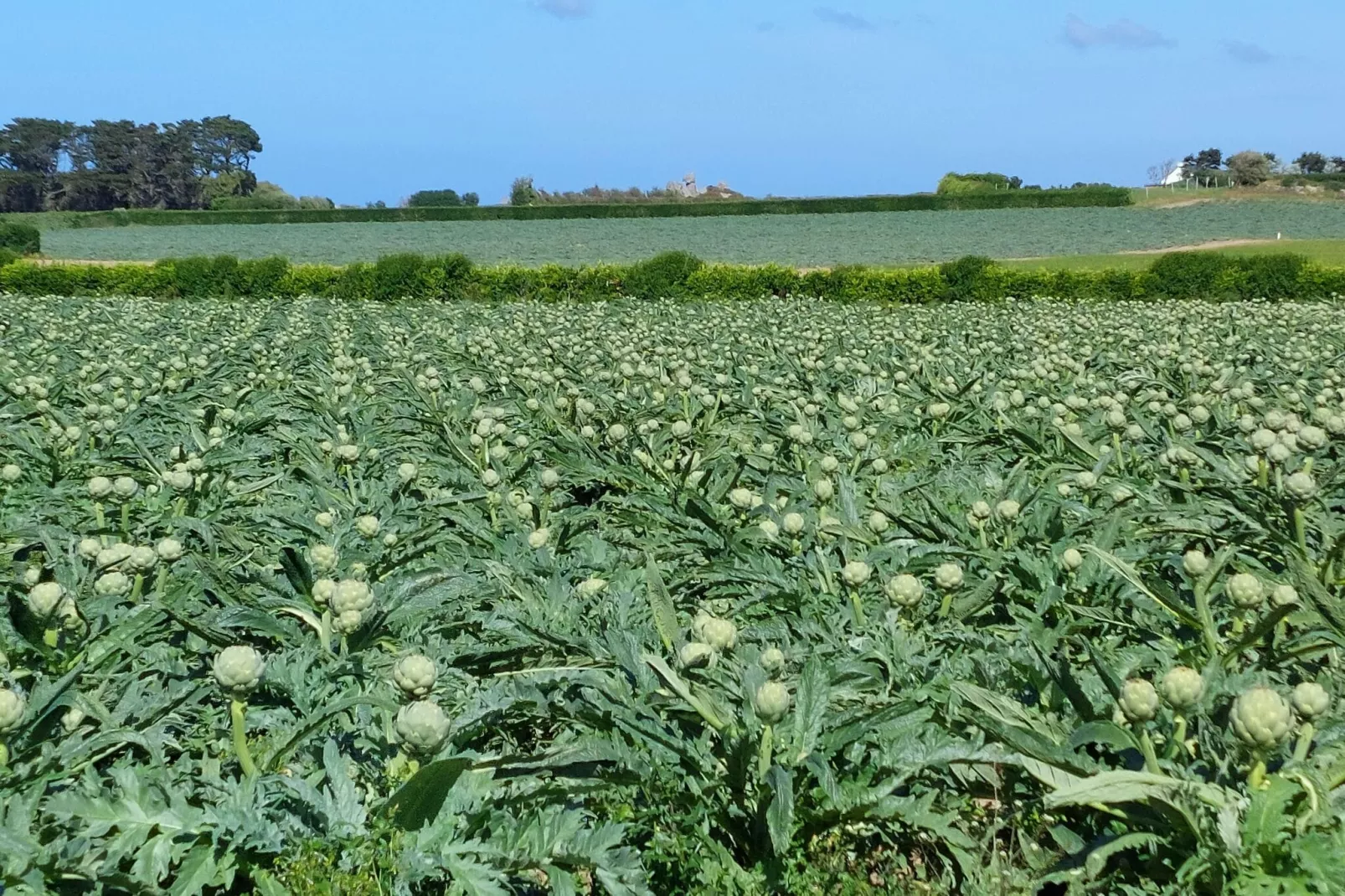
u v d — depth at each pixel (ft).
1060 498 26.16
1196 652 18.79
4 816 13.76
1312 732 14.35
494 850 14.01
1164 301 117.29
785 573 23.25
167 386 50.57
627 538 27.37
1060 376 52.42
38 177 545.03
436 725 14.35
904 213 369.71
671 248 261.65
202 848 13.73
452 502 27.86
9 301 120.26
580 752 15.55
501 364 57.41
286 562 20.36
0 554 25.02
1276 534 22.49
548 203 479.00
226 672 14.62
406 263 140.67
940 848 16.69
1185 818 13.30
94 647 18.90
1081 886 14.64
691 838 15.55
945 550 22.72
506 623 19.97
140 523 27.37
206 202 576.61
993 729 15.10
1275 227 280.72
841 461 34.83
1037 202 369.09
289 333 76.59
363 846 13.93
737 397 47.80
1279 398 40.83
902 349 63.16
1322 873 12.26
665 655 19.66
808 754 15.79
